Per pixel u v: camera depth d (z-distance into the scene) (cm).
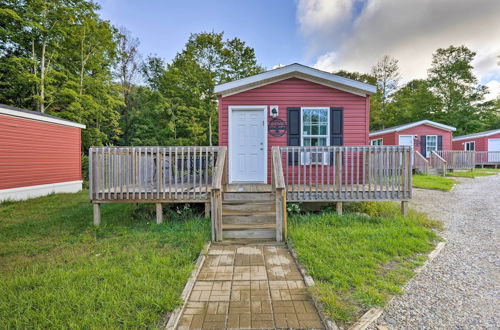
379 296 229
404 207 507
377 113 2648
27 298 226
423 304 228
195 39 1902
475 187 941
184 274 270
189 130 1769
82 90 1431
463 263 316
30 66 1205
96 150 481
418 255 336
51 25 1212
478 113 2509
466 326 198
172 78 1753
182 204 542
